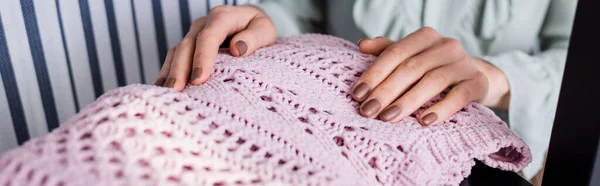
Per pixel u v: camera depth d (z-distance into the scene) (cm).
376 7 68
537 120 62
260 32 42
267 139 27
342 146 29
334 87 35
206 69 35
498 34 65
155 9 64
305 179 24
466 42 67
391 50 38
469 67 39
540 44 66
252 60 36
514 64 61
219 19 43
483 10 63
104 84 65
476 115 36
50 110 63
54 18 58
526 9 62
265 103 31
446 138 32
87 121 24
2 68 58
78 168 21
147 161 22
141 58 66
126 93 26
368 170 28
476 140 33
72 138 23
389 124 33
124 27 63
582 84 25
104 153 22
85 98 65
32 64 60
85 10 60
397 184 29
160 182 21
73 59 62
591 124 25
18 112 62
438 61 38
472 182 33
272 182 24
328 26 75
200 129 25
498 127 35
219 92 31
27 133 63
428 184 29
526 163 35
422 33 42
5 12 56
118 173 21
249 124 28
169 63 40
